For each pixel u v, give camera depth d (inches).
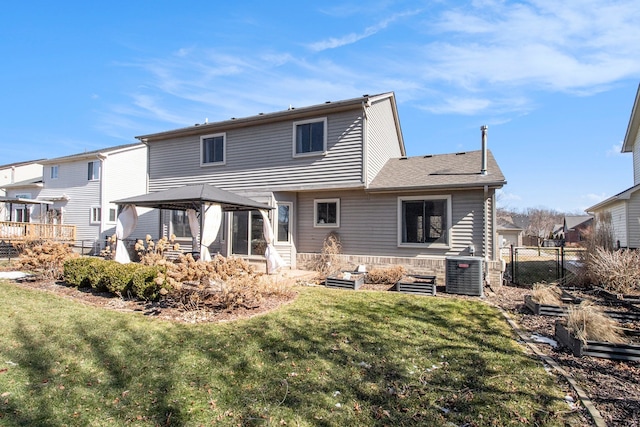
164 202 399.9
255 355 187.6
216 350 193.5
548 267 624.7
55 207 954.7
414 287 374.6
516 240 1646.2
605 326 206.4
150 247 426.3
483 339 221.5
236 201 410.6
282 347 200.2
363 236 491.2
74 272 364.2
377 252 481.4
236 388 152.1
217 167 577.0
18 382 151.9
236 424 126.2
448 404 142.1
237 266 289.0
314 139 503.2
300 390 151.0
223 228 561.6
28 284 382.0
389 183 471.8
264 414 132.5
